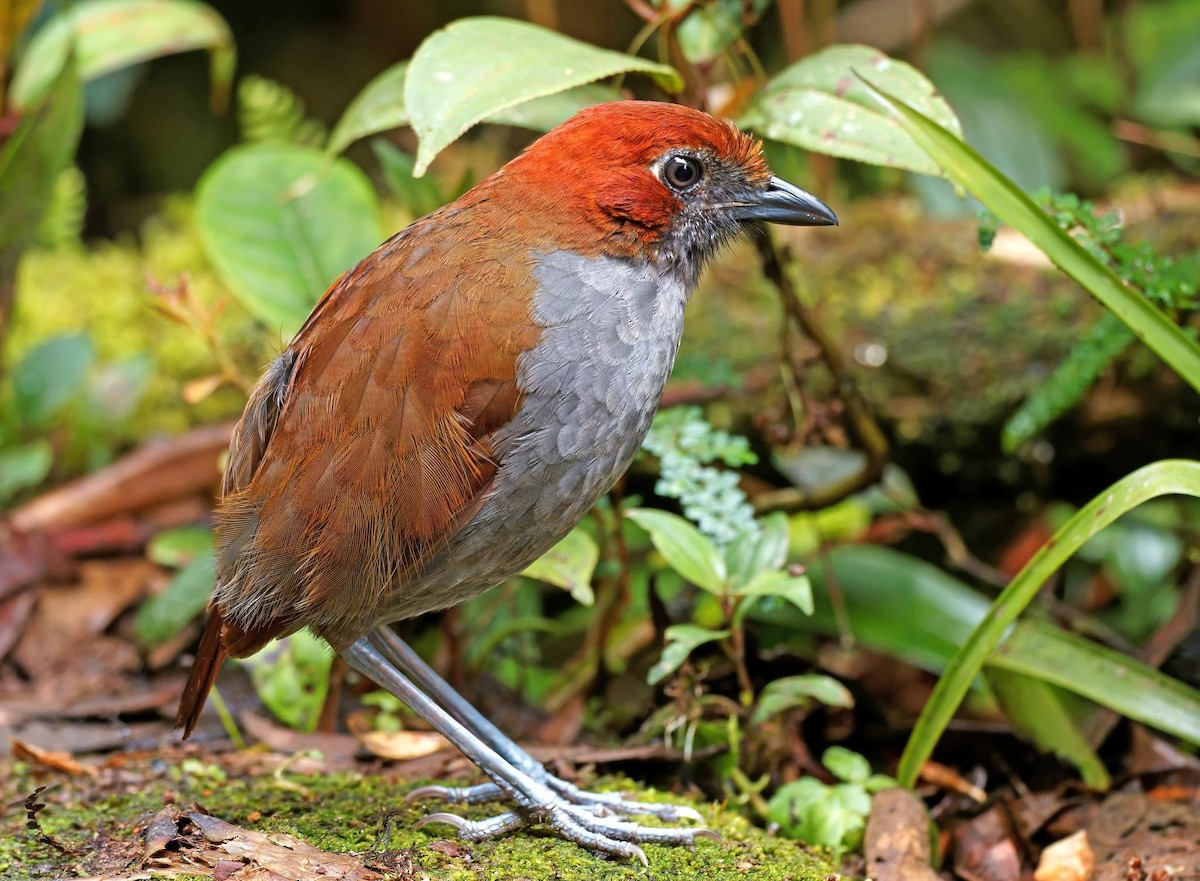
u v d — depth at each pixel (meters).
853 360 10.38
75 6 10.54
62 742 7.73
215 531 5.97
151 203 15.36
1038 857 7.11
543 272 5.99
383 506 5.71
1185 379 6.21
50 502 10.06
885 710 8.55
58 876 5.66
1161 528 10.07
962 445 10.36
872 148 6.62
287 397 5.99
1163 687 6.83
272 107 11.32
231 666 8.80
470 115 5.97
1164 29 13.37
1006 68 13.87
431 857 5.95
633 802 6.64
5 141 9.85
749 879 6.01
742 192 6.57
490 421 5.78
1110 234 6.95
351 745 7.62
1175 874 6.46
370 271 6.09
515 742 7.88
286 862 5.67
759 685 8.18
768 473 10.27
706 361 8.81
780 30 14.10
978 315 10.39
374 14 16.20
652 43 11.89
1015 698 7.35
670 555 6.86
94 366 11.40
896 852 6.55
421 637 9.30
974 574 9.55
